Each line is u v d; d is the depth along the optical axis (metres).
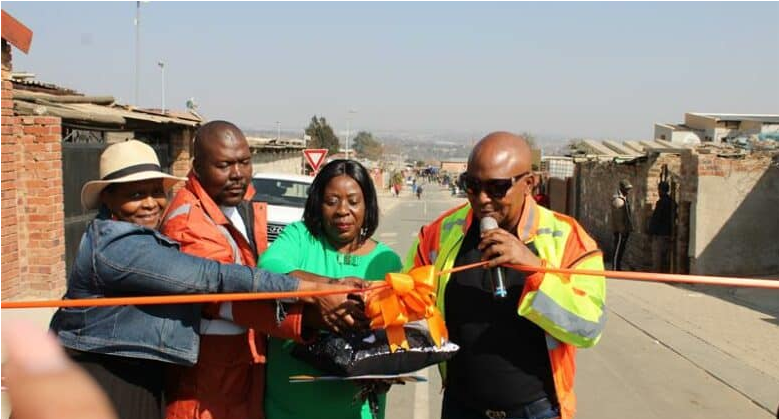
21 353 1.99
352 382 3.06
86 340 2.64
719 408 5.63
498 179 2.85
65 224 9.59
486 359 2.92
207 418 2.93
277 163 29.47
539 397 2.90
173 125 13.70
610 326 8.54
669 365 6.85
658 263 13.45
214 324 2.95
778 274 12.14
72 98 10.49
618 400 5.80
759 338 7.94
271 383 3.14
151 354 2.68
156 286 2.63
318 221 3.23
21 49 7.90
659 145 13.76
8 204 7.80
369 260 3.27
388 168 87.94
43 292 8.21
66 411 1.95
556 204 23.62
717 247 12.09
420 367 2.85
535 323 2.80
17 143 7.99
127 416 2.70
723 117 24.42
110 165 2.77
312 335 2.91
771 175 12.09
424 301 2.76
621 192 13.88
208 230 2.97
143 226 2.74
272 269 3.08
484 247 2.75
